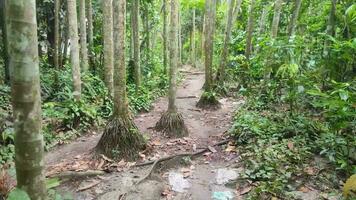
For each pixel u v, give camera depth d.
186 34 28.91
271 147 4.99
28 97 2.28
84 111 6.84
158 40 23.28
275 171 4.40
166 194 4.20
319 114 5.82
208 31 9.64
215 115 8.30
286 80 5.89
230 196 4.12
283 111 6.39
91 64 10.72
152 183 4.42
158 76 13.55
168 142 6.00
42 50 11.73
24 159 2.36
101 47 10.95
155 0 16.03
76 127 6.68
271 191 3.95
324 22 6.70
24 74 2.24
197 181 4.58
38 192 2.44
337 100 3.88
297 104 6.07
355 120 4.24
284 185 4.08
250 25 10.49
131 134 5.26
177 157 5.18
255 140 5.47
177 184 4.46
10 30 2.19
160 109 9.48
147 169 4.82
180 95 11.72
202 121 7.77
